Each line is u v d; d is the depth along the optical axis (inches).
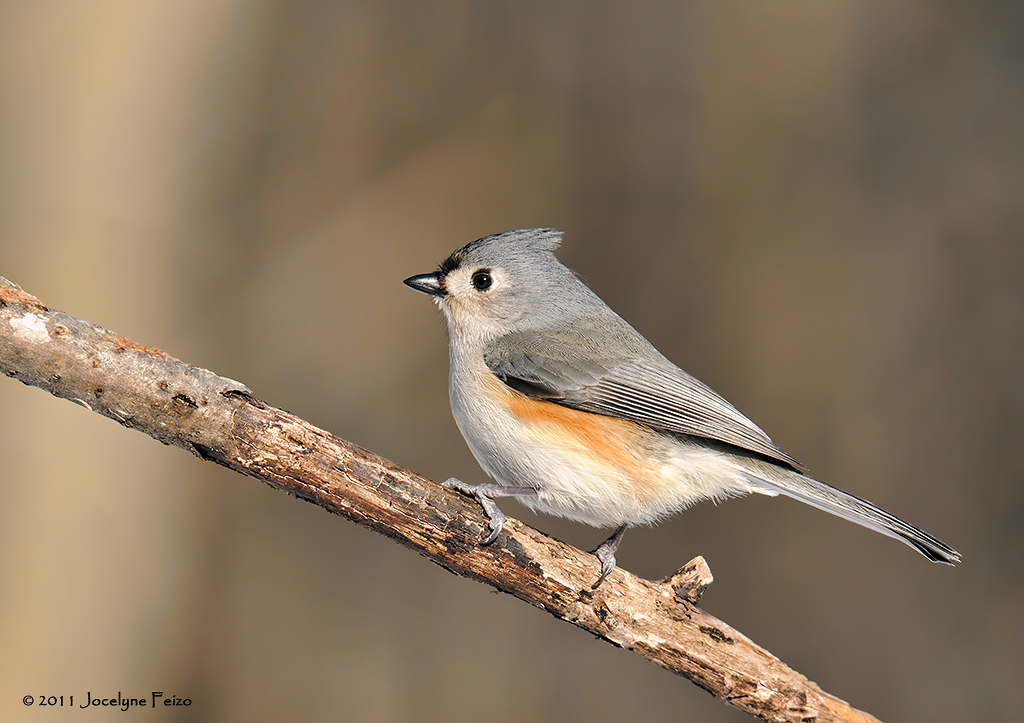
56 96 473.1
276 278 495.2
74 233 468.4
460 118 511.8
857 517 272.4
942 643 409.7
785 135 497.0
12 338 214.4
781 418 458.9
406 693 426.9
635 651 248.5
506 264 315.0
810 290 473.7
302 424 228.7
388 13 519.8
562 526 446.0
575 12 514.0
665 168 496.1
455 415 307.3
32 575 405.4
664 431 288.5
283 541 444.1
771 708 246.7
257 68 509.4
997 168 484.1
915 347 462.9
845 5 508.4
